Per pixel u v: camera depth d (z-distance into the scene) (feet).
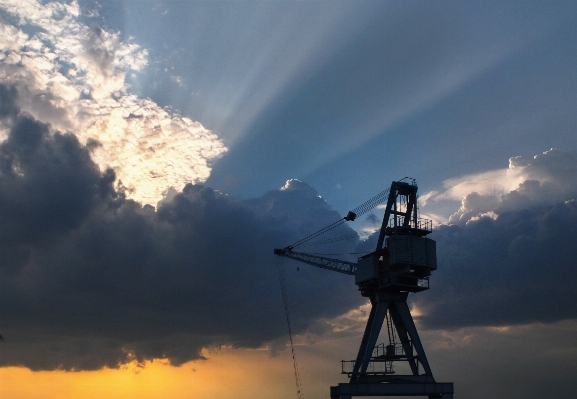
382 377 362.94
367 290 392.47
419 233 376.89
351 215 452.35
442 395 359.25
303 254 484.74
